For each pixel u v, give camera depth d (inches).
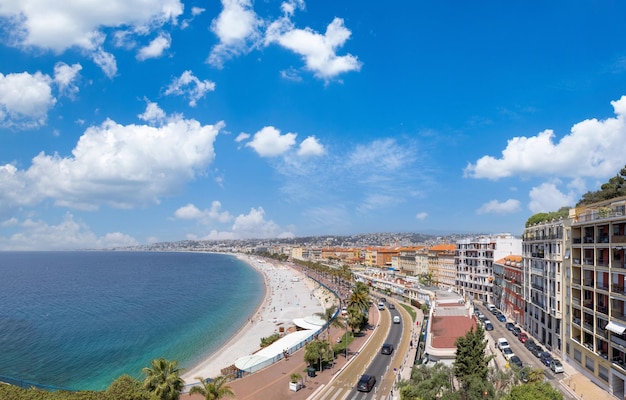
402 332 3897.6
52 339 4667.8
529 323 3627.0
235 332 5027.1
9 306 7126.0
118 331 5073.8
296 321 4515.3
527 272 3592.5
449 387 1935.3
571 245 2659.9
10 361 3843.5
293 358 3061.0
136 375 3457.2
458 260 6594.5
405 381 2087.8
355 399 2226.9
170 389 1907.0
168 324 5497.1
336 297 6889.8
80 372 3535.9
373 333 3892.7
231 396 2106.3
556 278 2881.4
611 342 2181.3
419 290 5674.2
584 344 2490.2
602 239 2332.7
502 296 4869.6
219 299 7839.6
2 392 1850.4
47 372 3533.5
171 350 4227.4
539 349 2984.7
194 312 6412.4
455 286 6683.1
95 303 7391.7
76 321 5708.7
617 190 4367.6
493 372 2060.8
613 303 2193.7
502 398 1731.1
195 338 4724.4
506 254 5674.2
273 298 7637.8
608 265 2235.5
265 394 2336.4
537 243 3304.6
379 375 2613.2
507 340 3408.0
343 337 3695.9
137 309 6707.7
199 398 2357.3
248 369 2760.8
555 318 2925.7
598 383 2311.8
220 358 3833.7
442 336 3056.1
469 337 2031.3
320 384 2485.2
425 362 2578.7
